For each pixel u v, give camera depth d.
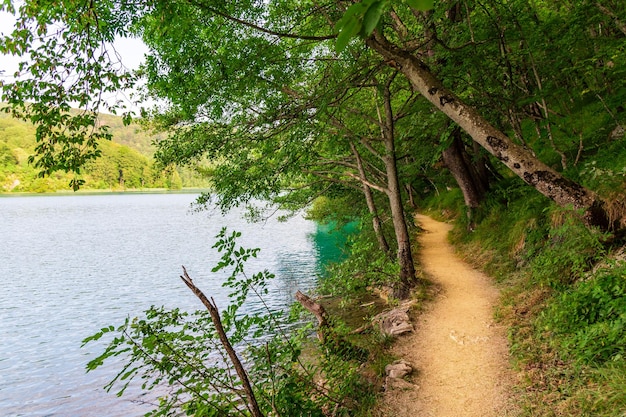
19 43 4.13
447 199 29.98
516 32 9.09
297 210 19.17
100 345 14.27
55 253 34.91
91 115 4.78
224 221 62.38
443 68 8.84
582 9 7.99
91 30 4.95
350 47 8.73
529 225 10.78
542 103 10.62
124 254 33.81
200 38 7.37
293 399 4.64
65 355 13.37
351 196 18.56
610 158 8.70
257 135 9.42
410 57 6.39
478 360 6.32
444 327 8.05
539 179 6.15
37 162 4.65
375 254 13.23
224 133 10.55
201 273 25.47
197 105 8.50
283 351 5.02
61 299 20.42
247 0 7.18
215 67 7.57
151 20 6.42
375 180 15.05
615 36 9.80
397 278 11.28
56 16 4.46
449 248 17.09
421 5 1.21
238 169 11.51
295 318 5.78
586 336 4.74
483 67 9.25
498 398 5.11
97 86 4.70
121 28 5.42
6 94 4.25
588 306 5.47
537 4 11.66
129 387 10.62
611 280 5.38
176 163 11.76
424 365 6.56
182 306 18.39
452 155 16.67
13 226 57.19
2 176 122.81
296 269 23.70
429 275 12.40
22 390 10.83
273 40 7.62
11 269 28.27
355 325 11.20
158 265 28.72
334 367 6.36
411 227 19.80
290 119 8.19
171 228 53.88
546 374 5.09
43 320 17.22
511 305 8.14
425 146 13.44
